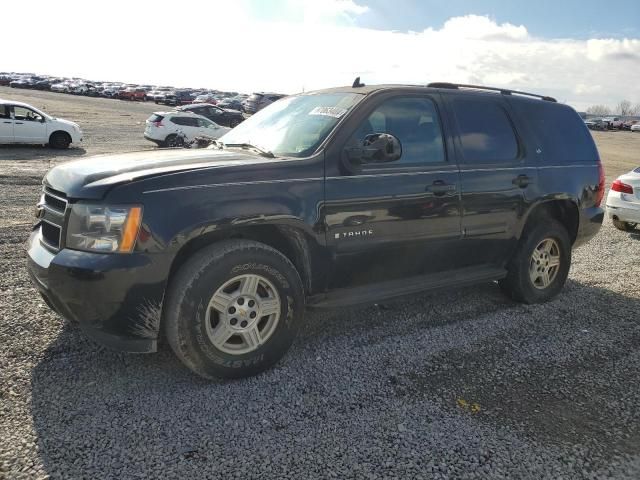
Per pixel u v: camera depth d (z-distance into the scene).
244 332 3.41
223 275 3.25
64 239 3.16
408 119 4.19
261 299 3.47
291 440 2.85
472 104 4.64
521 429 3.04
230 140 4.48
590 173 5.35
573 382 3.62
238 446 2.78
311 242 3.63
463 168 4.36
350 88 4.36
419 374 3.64
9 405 3.03
